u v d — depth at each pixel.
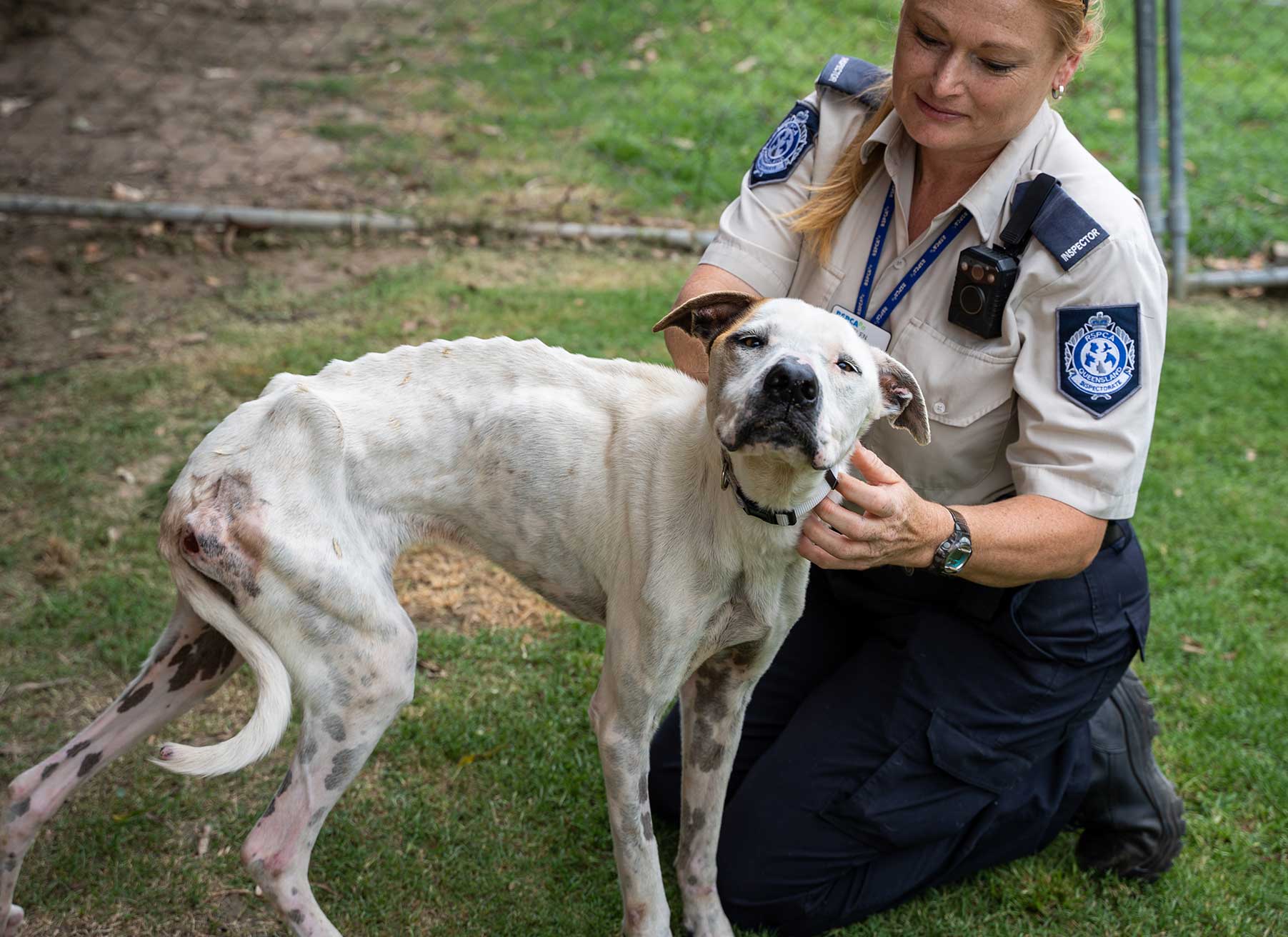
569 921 2.63
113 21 8.84
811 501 2.24
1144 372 2.39
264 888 2.26
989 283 2.40
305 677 2.28
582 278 5.54
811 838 2.62
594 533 2.39
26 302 5.17
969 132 2.37
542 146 6.90
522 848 2.82
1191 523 4.06
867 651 2.79
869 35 8.55
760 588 2.33
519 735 3.14
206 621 2.31
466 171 6.54
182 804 2.87
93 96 7.46
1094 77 8.11
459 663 3.37
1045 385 2.42
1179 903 2.73
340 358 4.71
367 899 2.66
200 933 2.56
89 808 2.85
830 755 2.64
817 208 2.65
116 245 5.69
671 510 2.29
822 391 2.03
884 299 2.61
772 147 2.83
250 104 7.45
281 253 5.71
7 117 7.07
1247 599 3.71
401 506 2.42
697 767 2.53
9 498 3.92
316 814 2.30
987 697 2.62
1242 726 3.19
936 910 2.74
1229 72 8.44
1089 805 2.83
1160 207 5.74
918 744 2.62
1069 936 2.67
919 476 2.63
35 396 4.48
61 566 3.62
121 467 4.09
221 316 5.10
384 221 5.86
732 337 2.17
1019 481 2.47
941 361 2.51
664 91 7.61
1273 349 5.23
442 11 9.33
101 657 3.31
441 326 4.97
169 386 4.56
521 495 2.43
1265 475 4.34
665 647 2.29
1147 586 2.75
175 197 6.08
